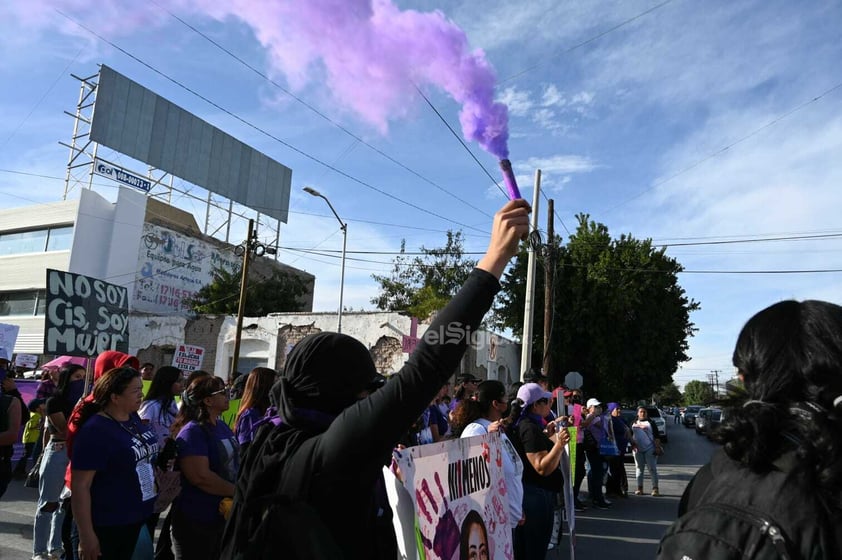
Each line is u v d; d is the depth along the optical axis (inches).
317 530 49.2
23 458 390.0
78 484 125.2
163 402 199.9
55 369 360.5
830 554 36.7
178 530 139.6
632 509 369.1
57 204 1138.0
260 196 1498.5
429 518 79.4
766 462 41.1
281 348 950.4
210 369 997.8
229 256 1398.9
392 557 69.5
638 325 955.3
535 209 635.5
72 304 275.9
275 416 66.9
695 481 49.7
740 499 40.9
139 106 1213.7
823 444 38.9
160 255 1243.2
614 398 970.7
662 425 929.5
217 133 1387.8
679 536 41.9
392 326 886.4
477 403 183.8
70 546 160.6
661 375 982.4
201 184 1342.3
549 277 709.3
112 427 131.6
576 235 1003.9
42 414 350.9
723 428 44.0
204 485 137.9
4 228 1190.9
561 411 170.2
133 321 1072.8
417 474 78.8
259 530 51.3
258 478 55.5
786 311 48.2
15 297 1170.0
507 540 105.7
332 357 60.9
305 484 52.2
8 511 292.5
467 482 94.1
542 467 164.7
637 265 951.6
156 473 149.3
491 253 54.3
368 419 50.1
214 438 145.3
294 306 1261.1
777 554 37.1
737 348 50.6
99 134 1132.5
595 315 954.1
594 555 260.5
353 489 51.6
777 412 42.1
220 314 1037.8
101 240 1147.9
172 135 1282.0
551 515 173.5
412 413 50.3
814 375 43.0
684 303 1041.5
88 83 1180.5
